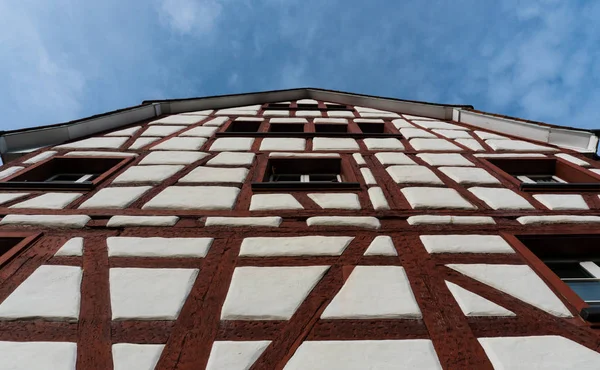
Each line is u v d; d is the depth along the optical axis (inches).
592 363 93.3
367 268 125.6
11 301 109.2
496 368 91.8
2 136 241.1
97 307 108.2
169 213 157.5
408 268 126.0
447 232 147.4
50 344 96.2
